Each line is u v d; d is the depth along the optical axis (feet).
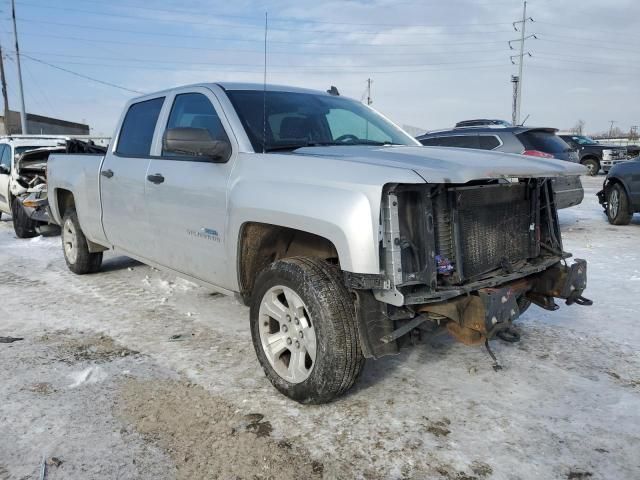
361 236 8.89
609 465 8.47
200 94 13.48
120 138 16.83
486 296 9.10
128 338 13.94
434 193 9.30
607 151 74.28
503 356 12.62
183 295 17.89
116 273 21.08
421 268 9.18
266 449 8.91
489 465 8.49
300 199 9.81
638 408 10.21
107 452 8.80
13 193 29.73
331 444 9.05
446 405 10.36
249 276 11.94
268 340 10.98
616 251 24.07
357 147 12.16
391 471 8.37
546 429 9.50
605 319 15.08
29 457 8.65
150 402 10.44
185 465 8.48
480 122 46.93
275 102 13.23
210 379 11.49
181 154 13.66
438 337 13.79
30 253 25.91
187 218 13.00
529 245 11.48
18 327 14.83
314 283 9.69
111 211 16.69
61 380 11.40
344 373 9.62
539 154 29.43
